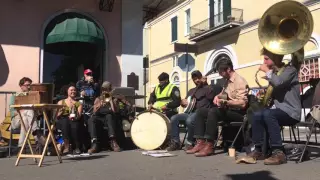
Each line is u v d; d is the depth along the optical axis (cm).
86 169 465
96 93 766
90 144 665
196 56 2362
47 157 586
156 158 551
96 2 918
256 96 569
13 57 845
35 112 526
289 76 474
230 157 543
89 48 947
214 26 2147
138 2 960
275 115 478
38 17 870
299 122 506
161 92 707
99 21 918
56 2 886
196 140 620
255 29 1858
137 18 956
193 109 651
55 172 449
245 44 1931
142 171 443
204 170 441
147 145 667
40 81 861
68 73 922
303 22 498
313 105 491
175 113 716
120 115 697
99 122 666
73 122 626
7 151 614
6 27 844
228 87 575
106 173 435
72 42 928
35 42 863
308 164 465
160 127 662
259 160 505
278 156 471
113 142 655
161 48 2827
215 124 562
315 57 1501
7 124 656
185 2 2498
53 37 844
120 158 559
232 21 1938
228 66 569
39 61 864
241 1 1959
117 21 938
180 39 2561
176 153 605
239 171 429
